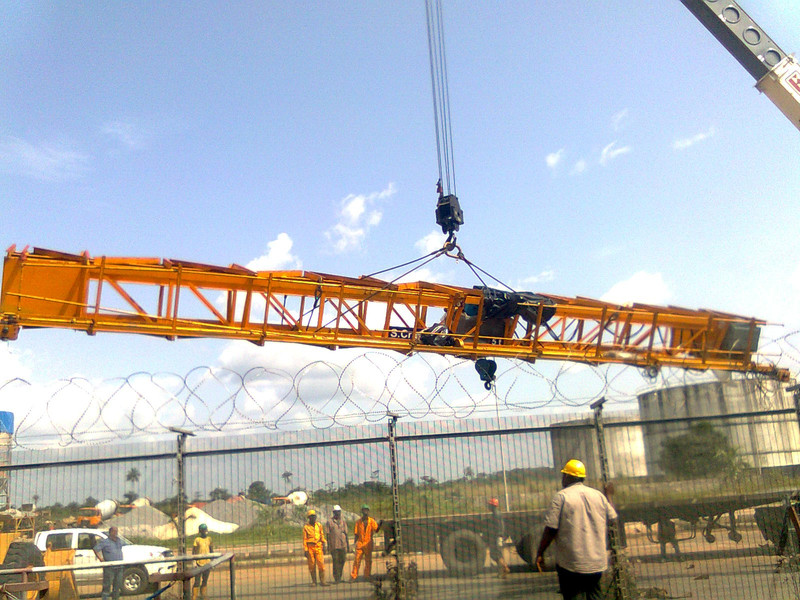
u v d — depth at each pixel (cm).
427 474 959
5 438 1049
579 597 700
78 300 1544
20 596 866
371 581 930
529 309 1867
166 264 1616
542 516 942
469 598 926
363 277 1800
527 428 972
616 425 971
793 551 941
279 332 1725
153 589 1006
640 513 941
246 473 966
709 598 917
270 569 938
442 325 1888
